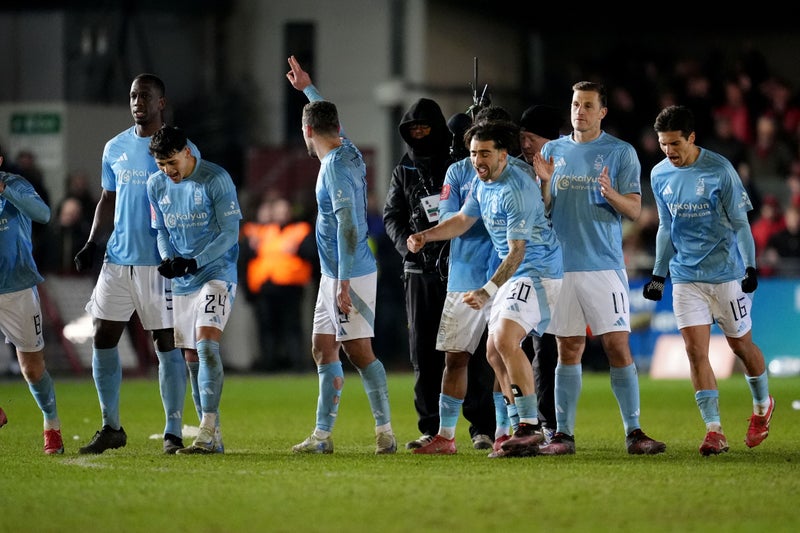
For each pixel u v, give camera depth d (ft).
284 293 258.37
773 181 302.25
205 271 109.09
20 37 293.02
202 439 109.09
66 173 282.77
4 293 110.93
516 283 102.47
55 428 112.88
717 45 343.87
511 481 87.86
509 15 326.24
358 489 84.17
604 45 347.15
